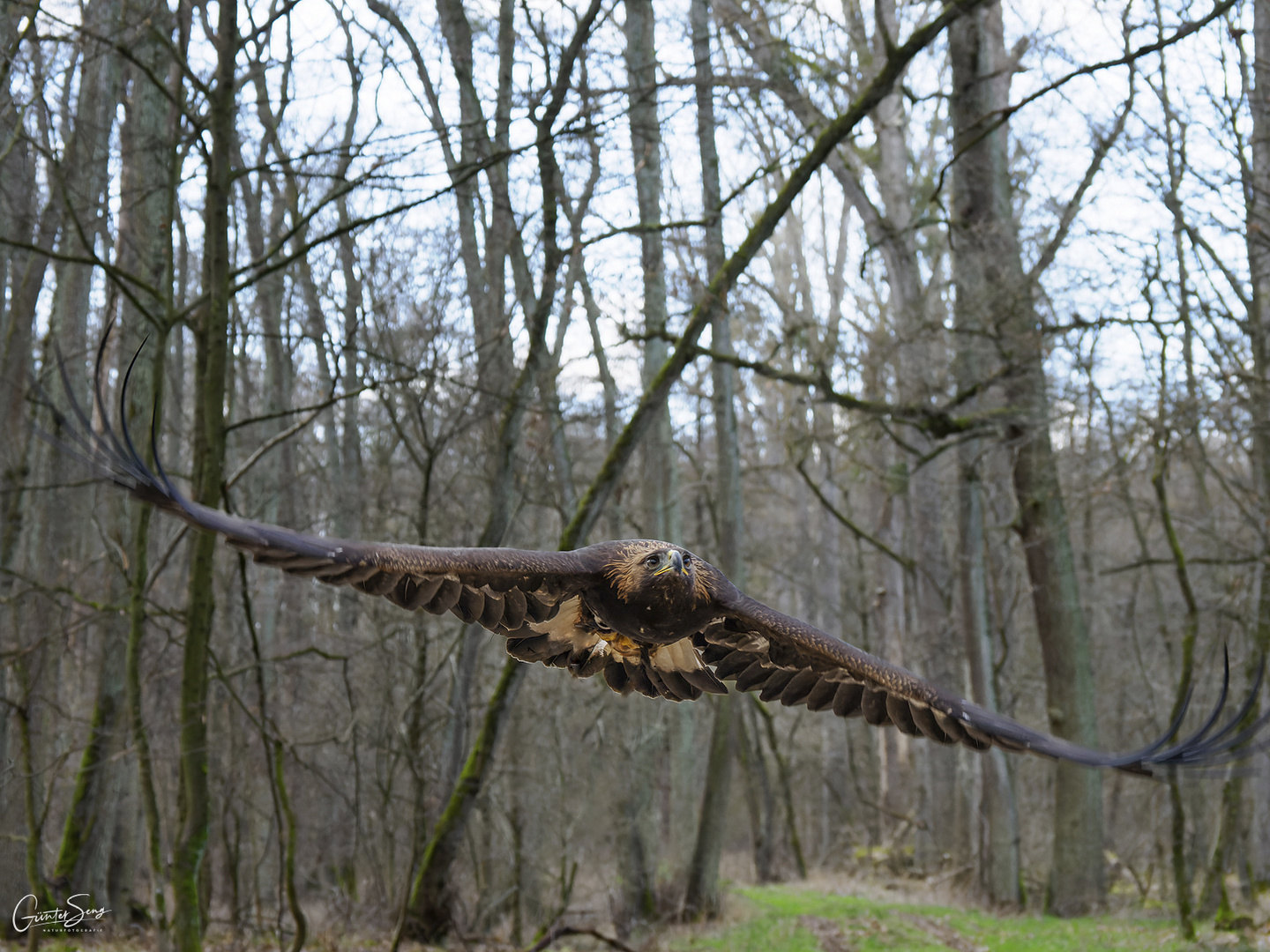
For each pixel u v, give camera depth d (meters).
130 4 14.03
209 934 17.31
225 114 12.52
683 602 5.74
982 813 23.58
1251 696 4.50
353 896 20.75
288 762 20.83
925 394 21.23
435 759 20.02
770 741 32.09
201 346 13.23
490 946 18.14
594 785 23.47
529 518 25.38
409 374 15.73
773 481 47.53
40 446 17.19
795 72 22.52
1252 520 17.39
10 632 15.33
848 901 21.72
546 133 16.02
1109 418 18.97
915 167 33.91
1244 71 17.23
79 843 16.22
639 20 19.94
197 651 12.27
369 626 20.36
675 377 17.50
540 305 17.17
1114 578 35.44
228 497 13.22
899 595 33.28
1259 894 19.59
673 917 20.09
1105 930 18.08
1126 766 4.75
